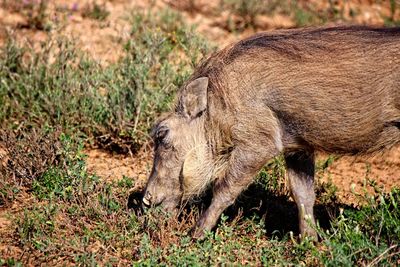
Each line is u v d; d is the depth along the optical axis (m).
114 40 32.50
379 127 18.81
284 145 19.67
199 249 18.91
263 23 36.44
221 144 19.94
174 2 36.50
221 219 20.08
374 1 38.69
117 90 26.52
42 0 33.62
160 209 20.27
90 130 26.25
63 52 28.20
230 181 19.84
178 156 20.45
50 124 26.25
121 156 25.69
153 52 28.47
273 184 23.14
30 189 22.33
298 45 19.06
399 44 18.44
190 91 19.77
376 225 18.98
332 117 18.81
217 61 19.84
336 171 25.64
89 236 19.66
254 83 19.11
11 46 28.97
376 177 25.27
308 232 20.56
